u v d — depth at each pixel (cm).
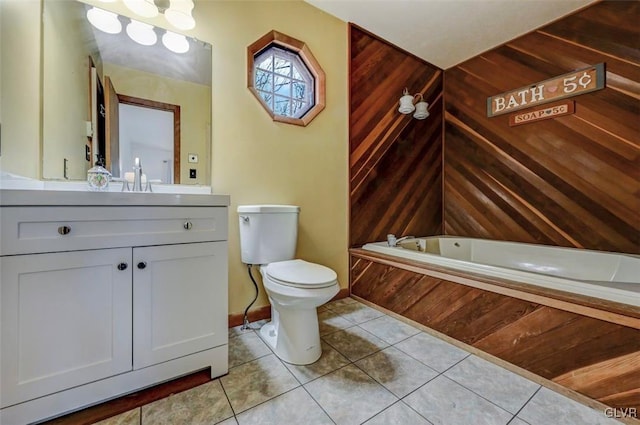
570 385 115
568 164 209
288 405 108
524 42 232
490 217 258
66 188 130
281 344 141
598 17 192
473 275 150
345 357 142
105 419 100
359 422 100
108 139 143
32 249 88
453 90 287
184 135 163
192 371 118
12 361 86
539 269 209
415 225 277
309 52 206
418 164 278
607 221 192
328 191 222
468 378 126
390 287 197
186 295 117
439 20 220
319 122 215
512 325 133
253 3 183
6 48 100
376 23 226
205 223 121
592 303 110
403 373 129
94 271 98
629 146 182
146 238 107
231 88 176
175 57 160
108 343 101
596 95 195
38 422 90
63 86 128
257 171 187
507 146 245
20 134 108
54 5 126
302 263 161
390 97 256
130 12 149
